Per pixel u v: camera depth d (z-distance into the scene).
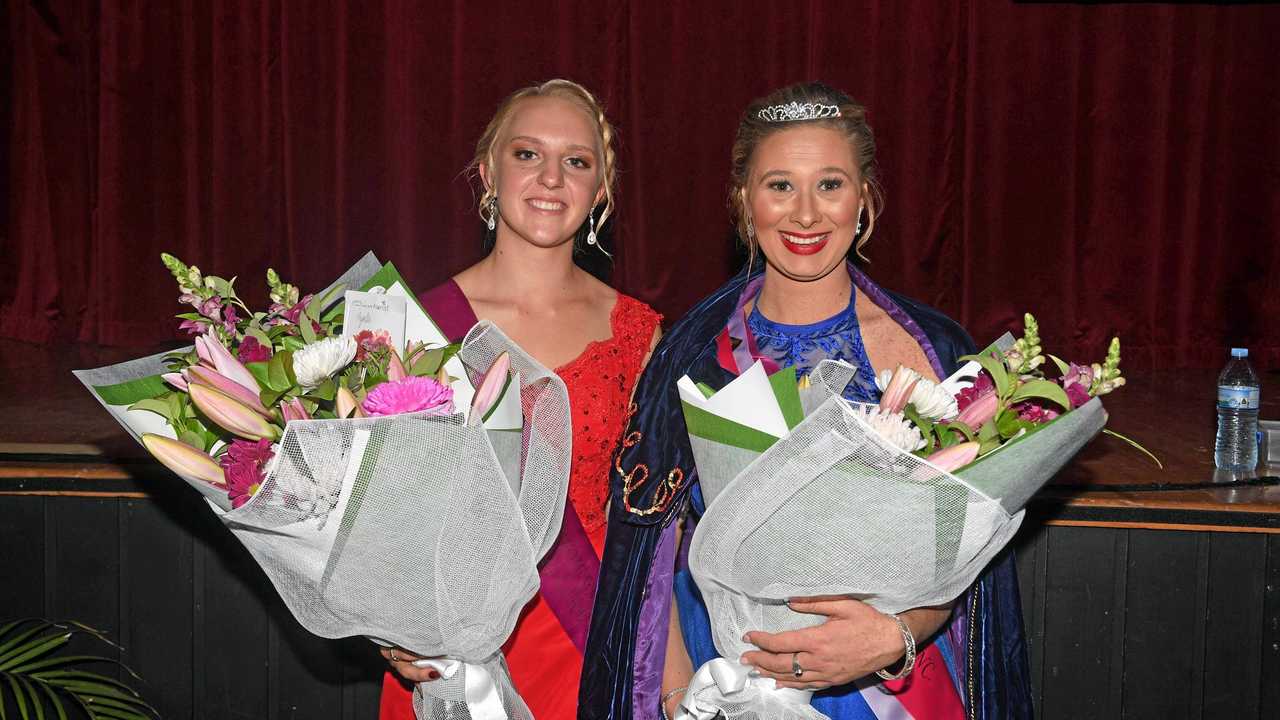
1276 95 5.64
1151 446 3.31
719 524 1.51
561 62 5.45
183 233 5.62
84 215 5.68
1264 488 2.75
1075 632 2.67
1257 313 5.76
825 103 1.80
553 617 2.02
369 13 5.49
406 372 1.57
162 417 1.58
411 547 1.46
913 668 1.75
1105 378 1.50
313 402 1.49
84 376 1.58
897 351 1.84
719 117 5.50
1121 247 5.75
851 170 1.78
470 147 5.51
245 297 5.64
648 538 1.87
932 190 5.63
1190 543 2.61
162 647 2.78
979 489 1.44
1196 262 5.77
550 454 1.62
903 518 1.43
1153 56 5.63
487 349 1.65
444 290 2.21
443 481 1.43
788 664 1.59
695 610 1.90
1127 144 5.69
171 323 5.65
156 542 2.76
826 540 1.47
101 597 2.76
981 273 5.72
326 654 2.77
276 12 5.51
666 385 1.88
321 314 1.76
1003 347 1.65
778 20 5.47
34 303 5.71
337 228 5.60
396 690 1.99
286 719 2.78
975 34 5.54
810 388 1.57
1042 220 5.68
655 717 1.84
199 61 5.53
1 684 2.69
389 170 5.58
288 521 1.44
